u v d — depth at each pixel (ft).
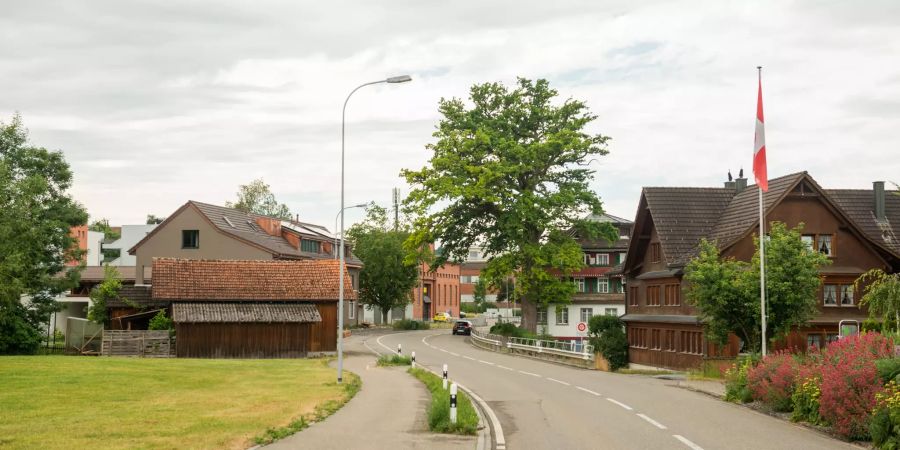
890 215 171.32
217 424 60.18
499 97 206.69
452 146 200.13
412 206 204.13
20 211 176.24
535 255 197.98
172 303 176.14
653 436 56.49
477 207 204.64
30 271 182.80
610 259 272.31
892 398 50.65
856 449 51.42
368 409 72.74
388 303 325.42
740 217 156.35
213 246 250.57
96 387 89.71
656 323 169.48
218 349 168.76
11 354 170.81
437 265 213.46
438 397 71.00
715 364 115.24
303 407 72.43
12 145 194.18
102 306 181.88
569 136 196.34
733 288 110.63
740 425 61.98
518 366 139.54
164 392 86.58
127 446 50.01
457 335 274.36
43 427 58.29
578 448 51.72
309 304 182.19
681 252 159.12
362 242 334.44
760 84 101.30
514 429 60.85
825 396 57.62
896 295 91.71
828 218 149.89
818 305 148.05
